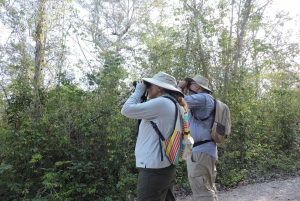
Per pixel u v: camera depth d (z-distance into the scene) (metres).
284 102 8.95
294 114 8.72
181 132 2.62
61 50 7.10
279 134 8.60
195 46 7.96
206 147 3.21
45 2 7.02
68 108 5.98
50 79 7.05
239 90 7.82
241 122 7.45
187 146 2.66
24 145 5.63
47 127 5.89
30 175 5.59
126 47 7.18
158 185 2.42
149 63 7.44
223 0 8.25
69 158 5.86
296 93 9.77
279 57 9.05
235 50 8.50
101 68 6.63
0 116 6.19
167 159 2.45
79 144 5.96
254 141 7.82
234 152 6.92
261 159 7.51
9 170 5.30
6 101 6.13
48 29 7.09
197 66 8.12
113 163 5.86
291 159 7.81
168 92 2.73
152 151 2.44
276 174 6.84
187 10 7.96
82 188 5.48
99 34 8.86
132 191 5.64
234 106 7.60
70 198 5.12
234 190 5.89
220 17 8.23
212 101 3.35
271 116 8.91
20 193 5.39
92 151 5.93
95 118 5.97
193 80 3.66
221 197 5.47
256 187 5.93
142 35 8.54
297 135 8.70
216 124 3.24
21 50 6.78
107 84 6.18
